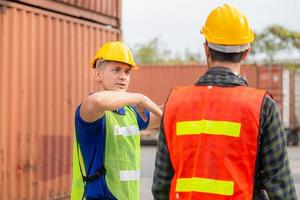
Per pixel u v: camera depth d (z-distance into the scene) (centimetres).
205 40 287
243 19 282
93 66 386
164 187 280
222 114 268
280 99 2566
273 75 2575
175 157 274
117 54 370
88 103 335
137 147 373
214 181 262
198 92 278
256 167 263
